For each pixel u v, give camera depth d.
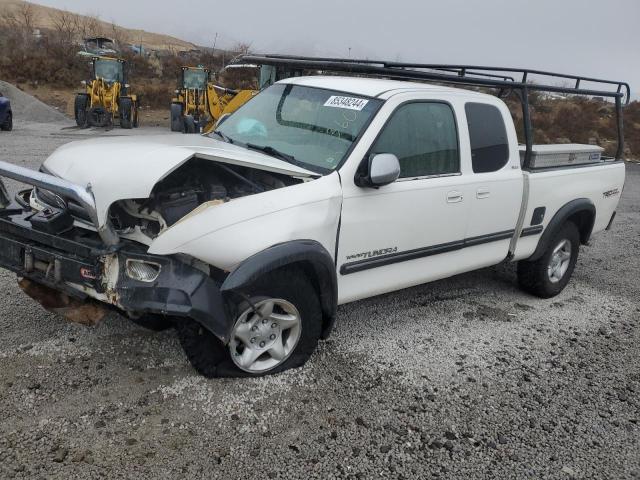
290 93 4.86
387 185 4.24
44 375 3.72
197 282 3.40
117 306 3.44
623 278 7.27
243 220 3.50
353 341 4.68
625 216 11.31
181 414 3.49
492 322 5.39
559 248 6.05
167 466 3.07
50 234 3.57
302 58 5.68
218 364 3.80
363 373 4.20
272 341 3.91
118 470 3.01
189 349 3.69
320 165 4.11
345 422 3.61
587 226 6.37
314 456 3.29
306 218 3.73
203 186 3.85
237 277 3.40
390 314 5.30
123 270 3.41
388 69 4.52
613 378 4.57
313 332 4.05
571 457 3.55
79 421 3.33
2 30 36.62
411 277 4.64
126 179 3.37
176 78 32.53
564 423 3.88
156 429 3.34
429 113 4.59
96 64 20.78
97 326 4.40
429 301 5.75
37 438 3.16
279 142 4.45
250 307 3.66
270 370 3.94
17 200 4.12
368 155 4.12
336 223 3.95
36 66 28.88
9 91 22.14
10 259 3.77
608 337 5.35
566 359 4.81
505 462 3.44
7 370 3.73
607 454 3.61
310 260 3.72
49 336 4.21
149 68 32.59
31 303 4.70
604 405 4.16
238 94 13.22
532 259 5.82
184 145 3.95
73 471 2.96
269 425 3.49
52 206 3.82
